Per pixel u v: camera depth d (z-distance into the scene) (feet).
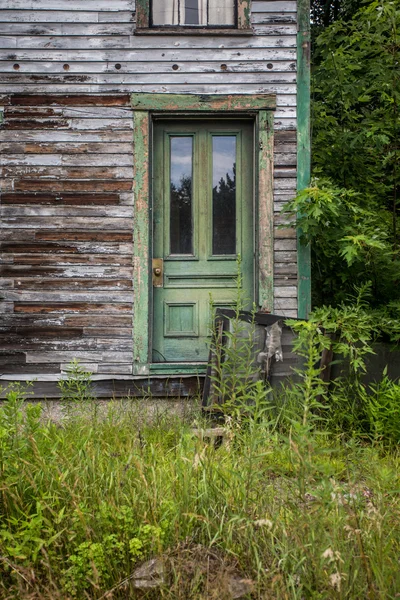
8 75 17.35
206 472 10.00
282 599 7.64
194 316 17.88
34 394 17.06
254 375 14.96
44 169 17.33
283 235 17.51
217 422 14.61
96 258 17.31
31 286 17.24
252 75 17.57
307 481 8.64
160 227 17.92
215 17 18.04
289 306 17.48
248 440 10.84
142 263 17.30
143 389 17.12
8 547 7.93
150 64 17.49
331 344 15.28
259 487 9.73
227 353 13.69
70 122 17.40
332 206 16.33
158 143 17.98
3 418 10.18
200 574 8.10
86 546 8.18
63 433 12.86
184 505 9.37
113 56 17.48
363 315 15.78
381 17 19.47
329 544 7.88
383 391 15.05
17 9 17.37
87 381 16.88
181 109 17.43
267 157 17.48
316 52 21.66
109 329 17.26
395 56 19.79
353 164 21.52
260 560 8.36
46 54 17.40
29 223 17.28
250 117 17.81
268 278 17.40
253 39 17.61
